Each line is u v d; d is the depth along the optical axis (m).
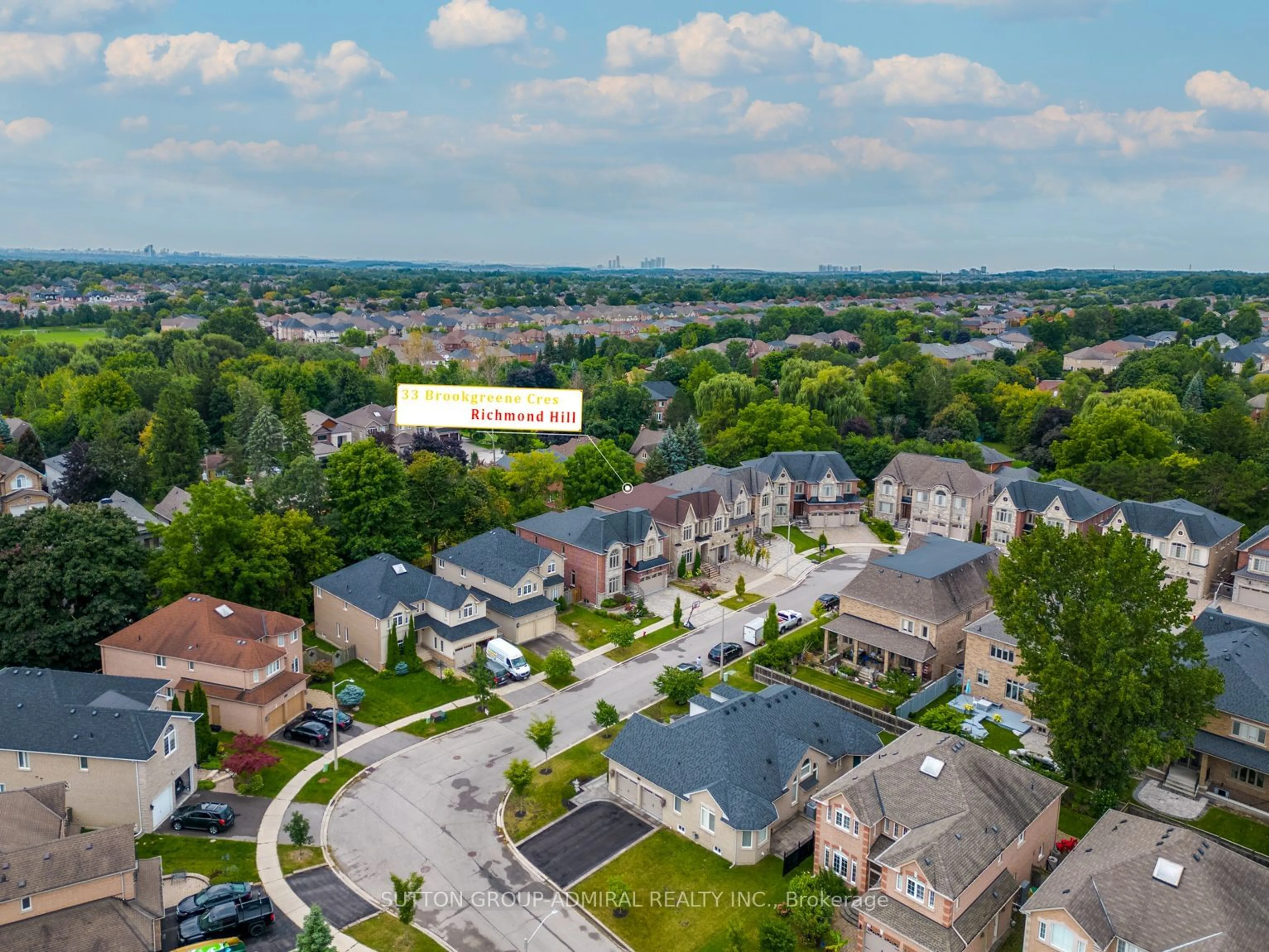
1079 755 53.69
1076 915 39.59
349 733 65.31
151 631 67.62
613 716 65.06
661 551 96.56
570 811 56.62
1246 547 92.19
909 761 50.34
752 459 134.75
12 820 46.72
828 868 49.16
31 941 40.50
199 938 43.56
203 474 131.00
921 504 117.88
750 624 84.75
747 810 51.38
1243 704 58.03
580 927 46.41
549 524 95.81
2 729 52.56
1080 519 104.62
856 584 81.44
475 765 61.66
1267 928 38.94
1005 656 69.94
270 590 80.75
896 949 42.69
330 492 91.62
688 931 46.25
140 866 46.97
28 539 71.12
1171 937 38.34
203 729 60.75
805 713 60.75
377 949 44.00
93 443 116.94
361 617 76.00
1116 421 126.00
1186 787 59.66
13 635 68.31
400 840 53.06
